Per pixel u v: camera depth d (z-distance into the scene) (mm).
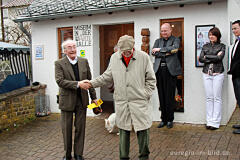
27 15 7852
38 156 4695
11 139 5719
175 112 6402
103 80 3889
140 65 3631
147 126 3639
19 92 6957
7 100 6625
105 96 9391
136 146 4891
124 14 6836
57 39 7910
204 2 5883
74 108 4180
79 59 4305
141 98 3635
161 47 5793
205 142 4898
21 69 7820
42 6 8023
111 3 6695
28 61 8078
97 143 5199
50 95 8070
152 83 3701
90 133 5844
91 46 7375
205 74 5691
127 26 8156
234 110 7695
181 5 6148
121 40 3492
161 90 5910
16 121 6914
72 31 7734
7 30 17000
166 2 5961
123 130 3750
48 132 6145
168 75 5734
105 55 8594
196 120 6211
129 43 3463
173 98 5855
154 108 6621
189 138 5168
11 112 6758
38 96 7680
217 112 5625
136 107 3609
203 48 5656
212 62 5547
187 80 6234
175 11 6250
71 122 4281
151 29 6531
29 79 7949
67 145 4254
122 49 3477
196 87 6156
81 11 6918
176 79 5887
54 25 7859
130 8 6375
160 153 4477
